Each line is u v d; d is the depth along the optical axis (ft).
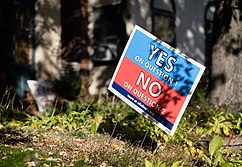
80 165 14.44
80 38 51.88
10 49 46.50
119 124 20.98
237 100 29.66
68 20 52.11
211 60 31.24
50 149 16.26
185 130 20.70
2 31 45.96
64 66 51.24
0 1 45.96
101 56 51.85
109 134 19.74
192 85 13.84
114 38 51.13
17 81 46.73
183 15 57.82
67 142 17.62
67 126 21.07
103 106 27.94
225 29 30.63
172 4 56.13
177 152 16.89
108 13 51.60
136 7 50.37
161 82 14.42
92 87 51.06
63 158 15.15
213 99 30.53
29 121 22.09
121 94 15.17
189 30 58.95
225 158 16.01
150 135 19.22
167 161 15.81
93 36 52.54
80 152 16.22
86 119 22.02
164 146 17.84
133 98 14.92
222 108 28.99
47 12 50.11
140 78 14.84
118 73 15.33
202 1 61.41
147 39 14.87
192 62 13.97
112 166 14.88
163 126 14.21
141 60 14.88
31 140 17.56
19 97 46.09
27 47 48.37
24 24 48.24
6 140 16.98
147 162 12.60
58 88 45.60
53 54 50.47
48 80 49.55
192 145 17.54
